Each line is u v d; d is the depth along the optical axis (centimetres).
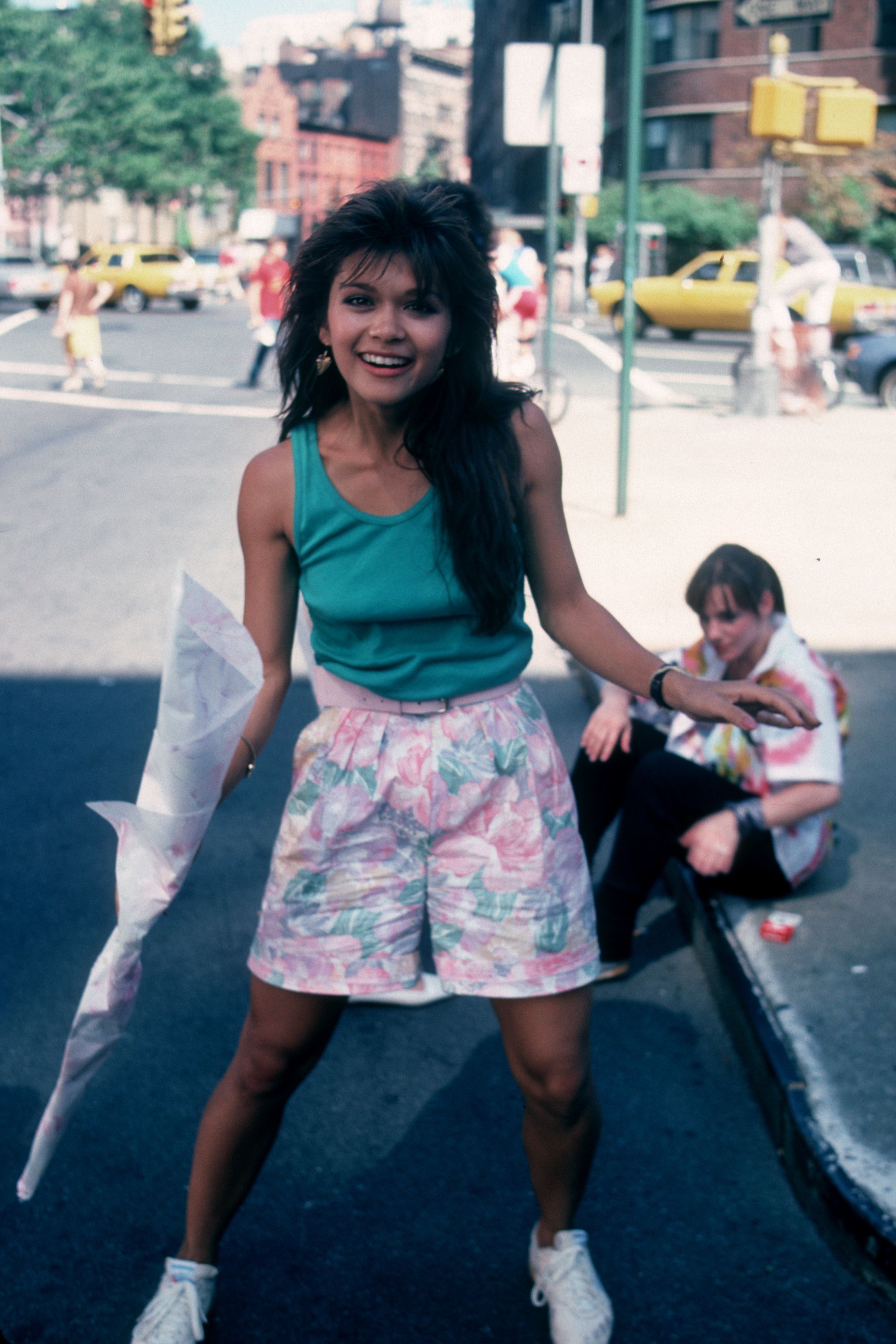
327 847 207
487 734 207
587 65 1357
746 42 4094
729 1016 329
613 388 1866
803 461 1181
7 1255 251
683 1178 274
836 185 3512
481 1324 235
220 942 375
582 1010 216
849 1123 267
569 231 4253
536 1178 230
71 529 951
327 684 212
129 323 3094
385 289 187
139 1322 226
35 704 588
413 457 197
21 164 6072
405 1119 295
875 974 323
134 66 6756
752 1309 238
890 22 3931
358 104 15700
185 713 181
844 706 349
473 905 209
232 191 8631
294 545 205
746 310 2666
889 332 2320
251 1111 222
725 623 326
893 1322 235
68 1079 203
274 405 1645
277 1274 247
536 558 212
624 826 342
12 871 420
